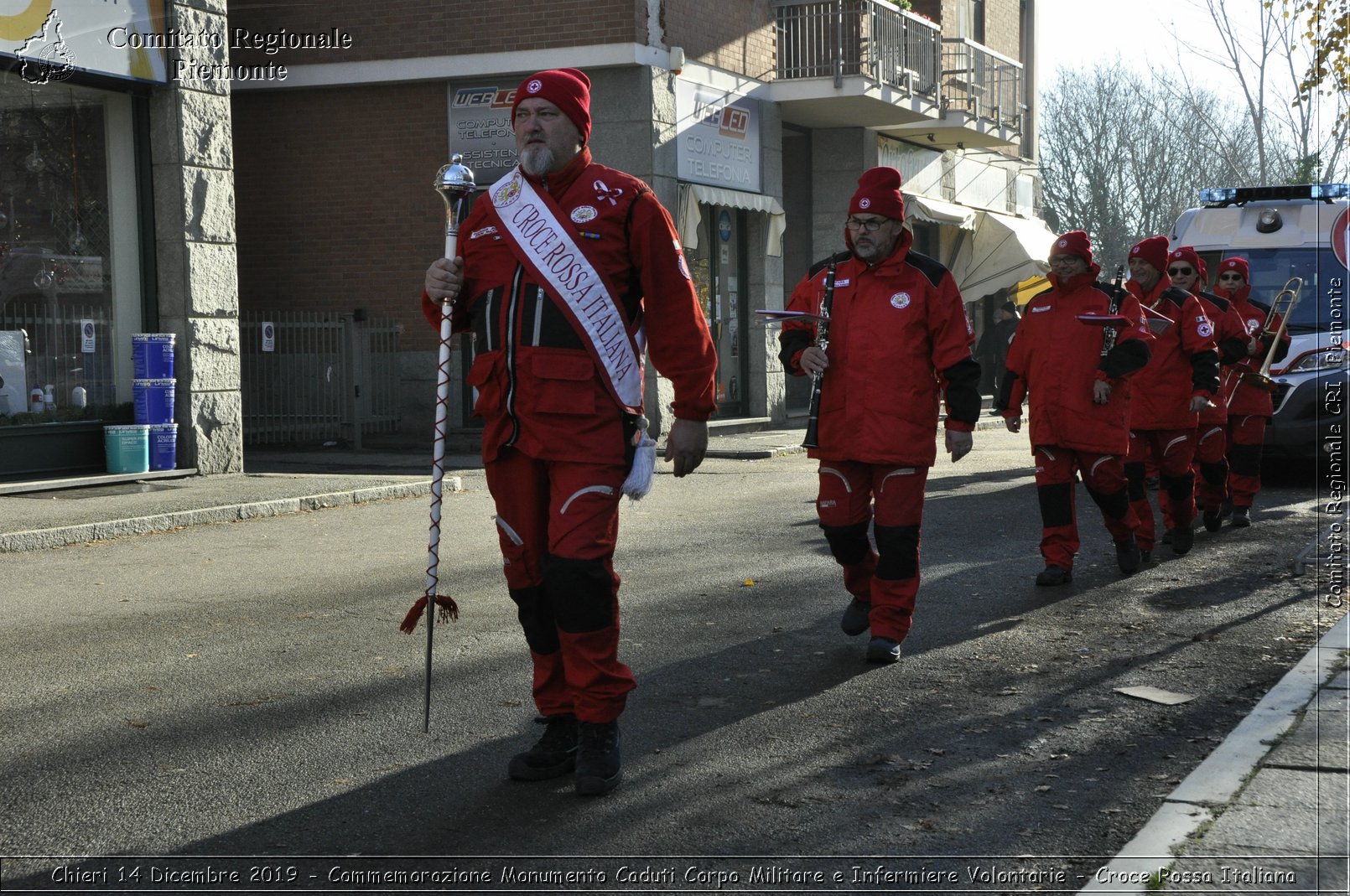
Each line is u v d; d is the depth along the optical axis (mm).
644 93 17641
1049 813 3916
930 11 25203
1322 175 22359
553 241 4004
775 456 16641
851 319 5812
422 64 18000
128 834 3785
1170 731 4734
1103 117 57156
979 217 26641
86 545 9414
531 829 3809
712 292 19859
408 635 6344
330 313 18062
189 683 5480
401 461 15820
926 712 5016
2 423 12070
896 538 5766
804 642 6188
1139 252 8336
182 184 13102
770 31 20922
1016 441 18531
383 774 4301
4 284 12125
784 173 23531
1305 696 4730
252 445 17891
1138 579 7660
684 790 4137
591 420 3990
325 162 18594
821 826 3824
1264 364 9547
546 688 4293
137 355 12961
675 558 8578
